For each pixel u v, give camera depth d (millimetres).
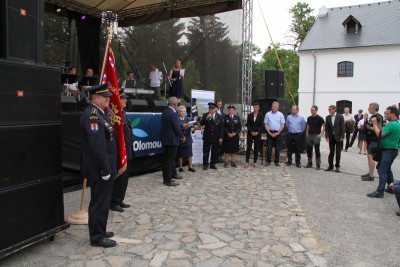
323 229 4633
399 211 5395
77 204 5516
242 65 11062
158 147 8281
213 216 5059
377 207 5699
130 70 13328
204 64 11930
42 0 3771
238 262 3562
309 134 9453
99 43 13219
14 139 3363
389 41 26469
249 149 9289
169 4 12250
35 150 3600
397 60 26234
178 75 10172
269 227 4625
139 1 12172
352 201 6055
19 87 3400
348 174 8641
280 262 3586
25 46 3562
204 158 8844
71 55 12641
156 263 3510
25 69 3463
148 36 13008
